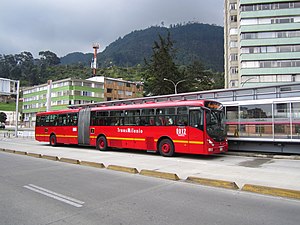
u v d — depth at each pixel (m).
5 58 142.62
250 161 13.08
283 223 4.82
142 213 5.36
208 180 7.93
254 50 52.41
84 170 10.55
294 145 14.43
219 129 14.07
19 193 6.98
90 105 24.38
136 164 11.89
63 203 6.08
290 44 50.94
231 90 16.73
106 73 120.69
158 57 46.62
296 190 6.62
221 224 4.77
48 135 22.66
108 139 17.75
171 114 14.64
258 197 6.55
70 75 121.38
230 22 59.62
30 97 87.06
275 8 51.84
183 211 5.49
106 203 6.05
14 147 21.39
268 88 15.49
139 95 81.62
